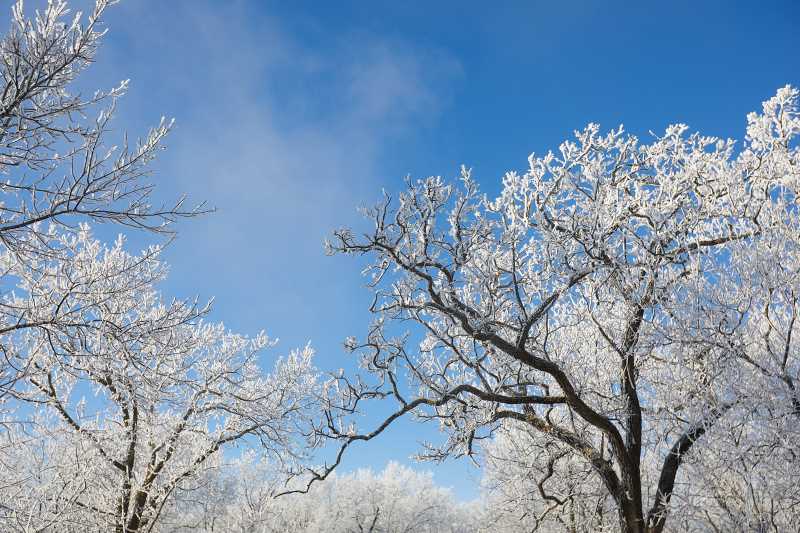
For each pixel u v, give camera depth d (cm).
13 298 709
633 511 714
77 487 985
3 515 716
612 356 913
